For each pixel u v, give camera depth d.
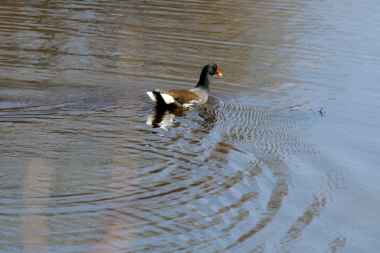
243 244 8.59
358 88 17.61
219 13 27.16
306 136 13.55
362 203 10.34
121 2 28.52
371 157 12.46
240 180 10.78
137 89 16.61
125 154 11.70
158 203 9.61
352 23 26.06
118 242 8.37
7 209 9.10
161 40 22.03
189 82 17.61
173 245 8.38
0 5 26.47
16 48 19.97
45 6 26.80
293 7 29.25
